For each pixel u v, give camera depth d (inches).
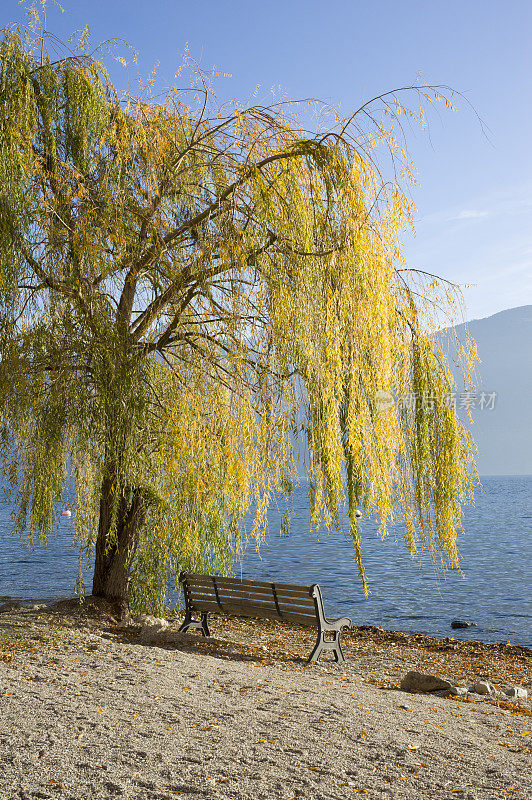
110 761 175.2
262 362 370.0
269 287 360.5
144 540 441.4
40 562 1021.8
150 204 380.8
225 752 186.5
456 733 227.5
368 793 164.2
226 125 402.6
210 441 389.1
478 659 444.8
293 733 207.6
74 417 373.4
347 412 375.6
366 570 989.8
